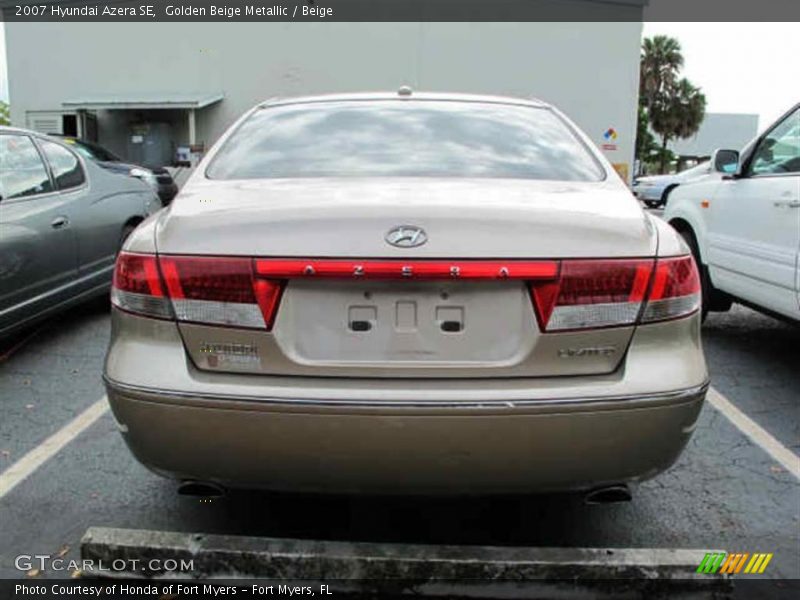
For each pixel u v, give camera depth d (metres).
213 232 2.12
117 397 2.13
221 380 2.08
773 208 4.18
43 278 4.48
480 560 2.26
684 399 2.10
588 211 2.22
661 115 54.94
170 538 2.38
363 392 2.02
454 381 2.06
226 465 2.08
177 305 2.10
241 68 17.88
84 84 18.61
